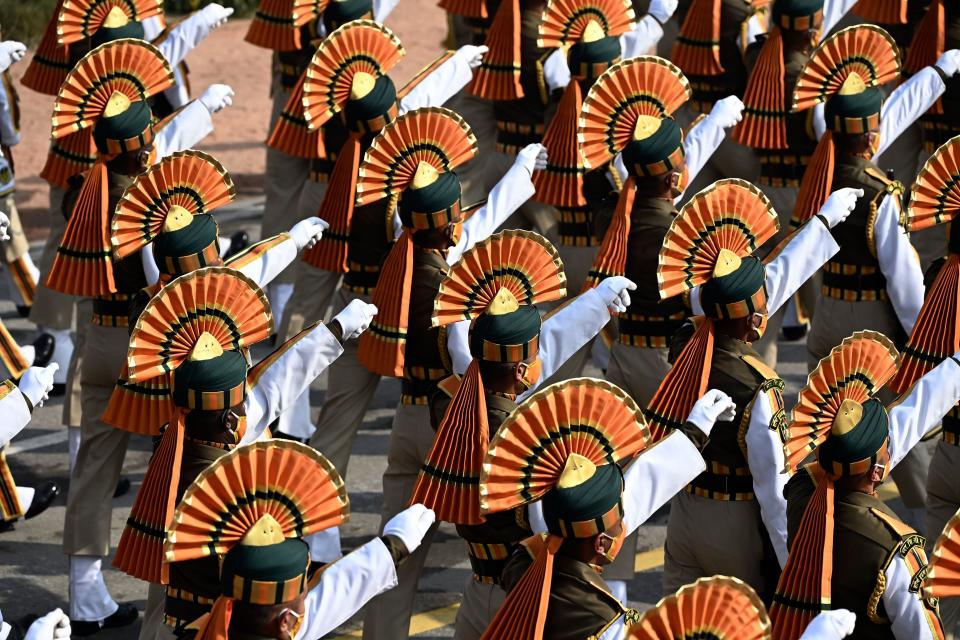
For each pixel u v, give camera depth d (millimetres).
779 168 31594
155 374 18766
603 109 24297
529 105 32375
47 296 33781
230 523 15602
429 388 22453
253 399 19812
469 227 24656
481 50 29094
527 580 16453
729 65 34531
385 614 21656
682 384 20219
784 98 30781
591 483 16219
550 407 16438
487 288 20000
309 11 32656
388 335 22500
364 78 26000
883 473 18000
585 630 16281
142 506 18672
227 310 18953
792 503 18547
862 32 26094
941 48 35062
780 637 18141
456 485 18906
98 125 24484
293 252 23156
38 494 28500
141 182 22281
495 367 19047
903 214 25047
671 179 24172
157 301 18672
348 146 26297
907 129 35781
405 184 23656
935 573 16266
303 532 15883
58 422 33594
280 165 34312
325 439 25766
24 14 67812
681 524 20641
